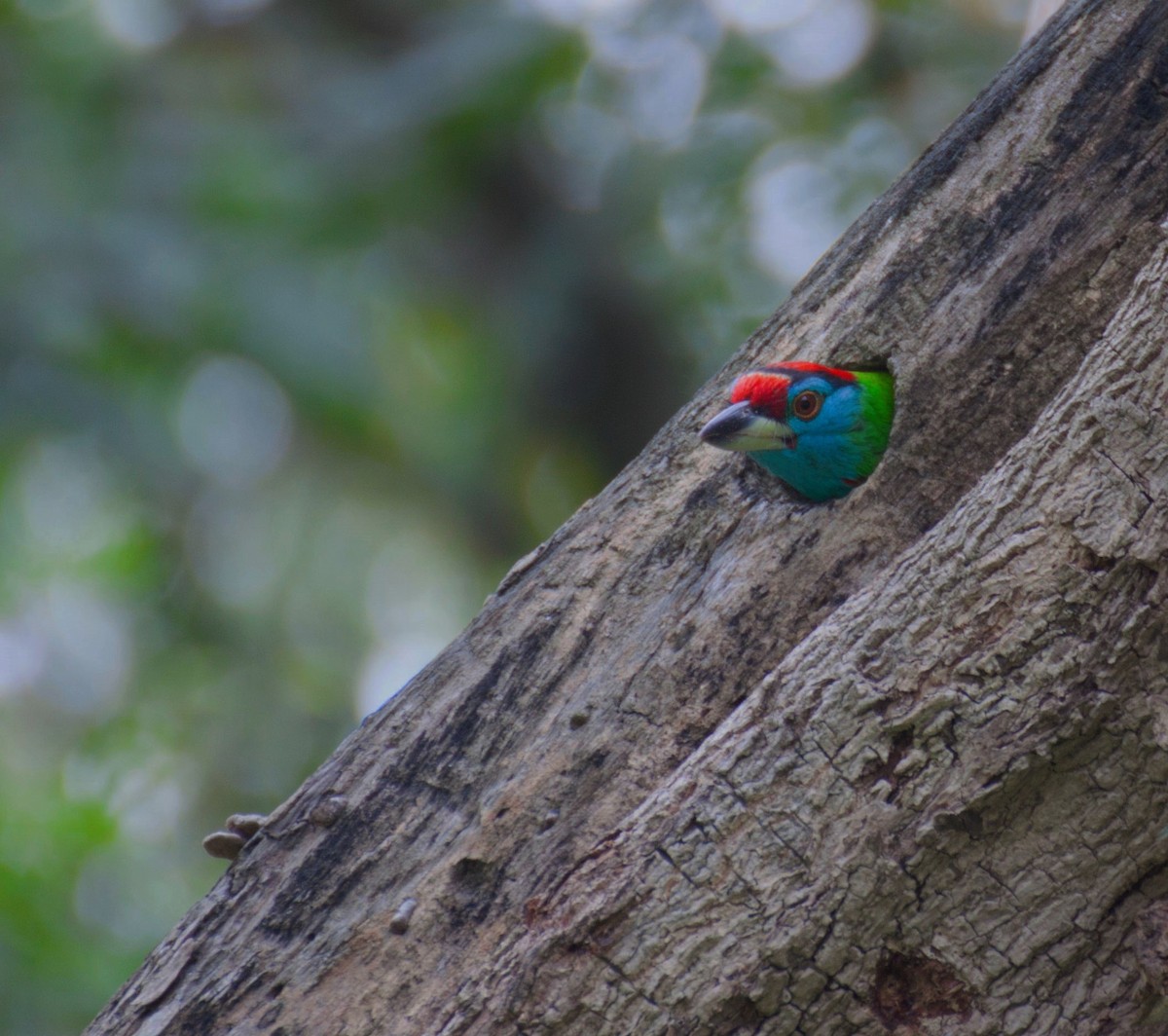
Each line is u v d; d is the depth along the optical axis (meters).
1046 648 5.60
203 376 17.48
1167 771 5.56
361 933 6.48
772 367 7.30
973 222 6.95
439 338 20.14
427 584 20.58
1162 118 6.81
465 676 6.94
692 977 5.63
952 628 5.71
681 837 5.74
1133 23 6.94
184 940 6.65
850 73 15.42
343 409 16.70
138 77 18.09
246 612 18.97
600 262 17.41
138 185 16.64
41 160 16.36
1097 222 6.78
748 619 6.79
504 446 19.48
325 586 19.48
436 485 19.64
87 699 18.02
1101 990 5.72
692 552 7.00
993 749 5.58
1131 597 5.55
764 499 7.04
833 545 6.81
